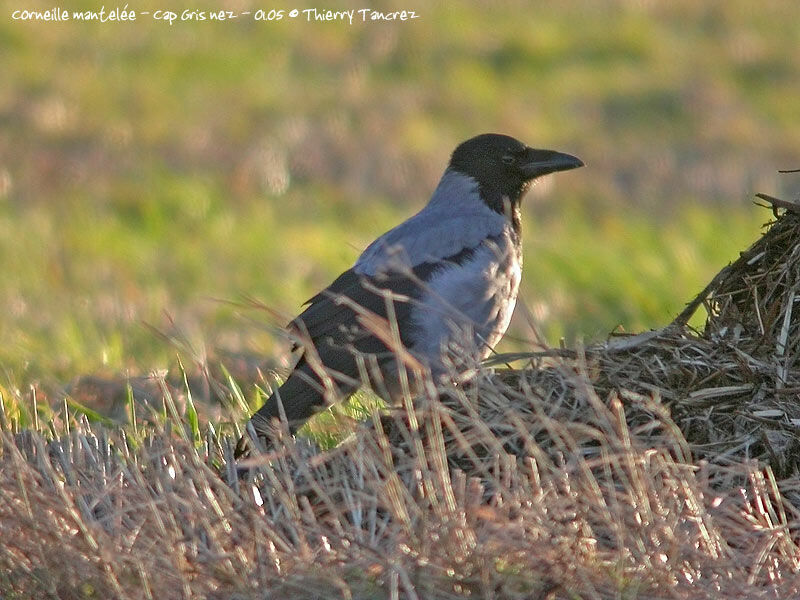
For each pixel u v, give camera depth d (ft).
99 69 104.78
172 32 114.73
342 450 26.43
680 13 122.21
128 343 45.96
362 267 34.83
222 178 82.99
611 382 28.48
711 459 26.76
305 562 22.62
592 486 23.82
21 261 62.95
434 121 96.68
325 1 125.18
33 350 42.98
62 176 81.92
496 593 22.30
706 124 95.30
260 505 24.90
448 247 34.96
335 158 87.66
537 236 69.31
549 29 117.29
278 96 101.19
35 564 23.31
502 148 37.22
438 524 22.98
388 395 33.88
